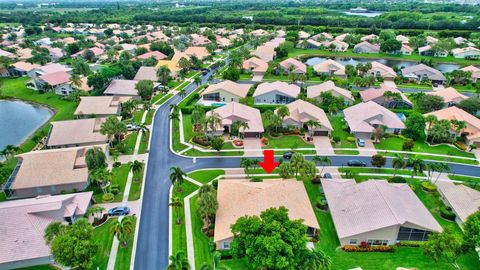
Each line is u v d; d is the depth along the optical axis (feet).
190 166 252.42
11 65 501.15
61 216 182.39
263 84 409.69
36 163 225.15
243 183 207.21
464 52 614.75
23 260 160.45
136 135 301.63
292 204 187.11
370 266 163.53
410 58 631.15
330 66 492.95
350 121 310.24
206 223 191.72
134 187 225.97
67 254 144.56
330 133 298.97
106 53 610.65
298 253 141.59
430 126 292.40
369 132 292.81
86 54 593.01
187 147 280.31
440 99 345.92
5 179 219.00
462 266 163.32
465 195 204.44
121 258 168.35
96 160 223.71
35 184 213.87
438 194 218.59
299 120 306.14
